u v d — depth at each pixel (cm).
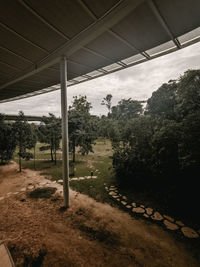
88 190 756
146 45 545
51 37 486
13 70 764
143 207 595
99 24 423
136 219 515
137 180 777
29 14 384
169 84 769
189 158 486
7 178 961
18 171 1124
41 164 1345
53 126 1352
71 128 1353
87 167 1202
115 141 1739
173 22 431
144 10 381
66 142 593
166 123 640
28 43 519
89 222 497
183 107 604
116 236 430
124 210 574
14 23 416
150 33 477
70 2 349
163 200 623
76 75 870
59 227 471
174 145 589
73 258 354
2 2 343
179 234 439
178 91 641
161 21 421
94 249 381
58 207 595
